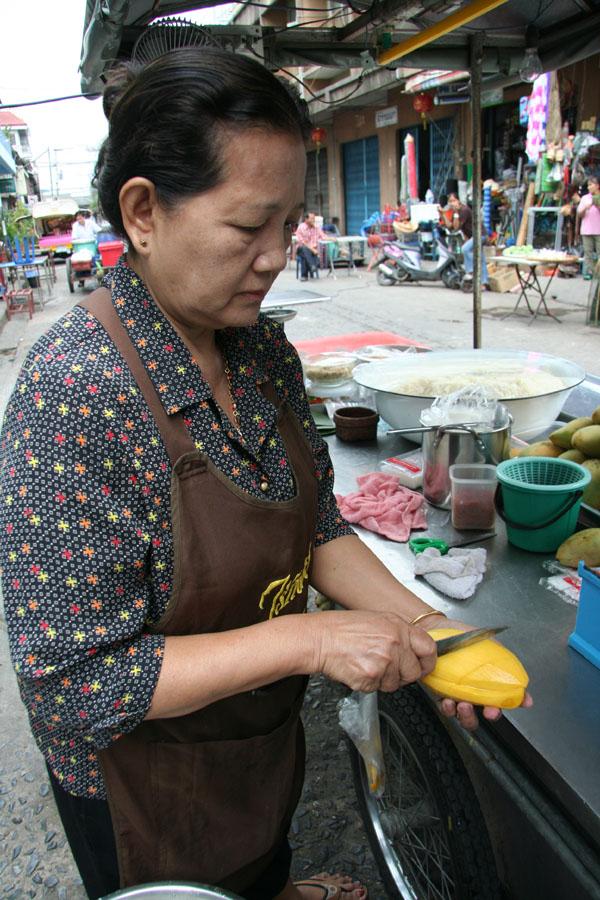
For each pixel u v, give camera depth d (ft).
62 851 6.52
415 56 9.43
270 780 3.43
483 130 40.81
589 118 32.81
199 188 2.32
